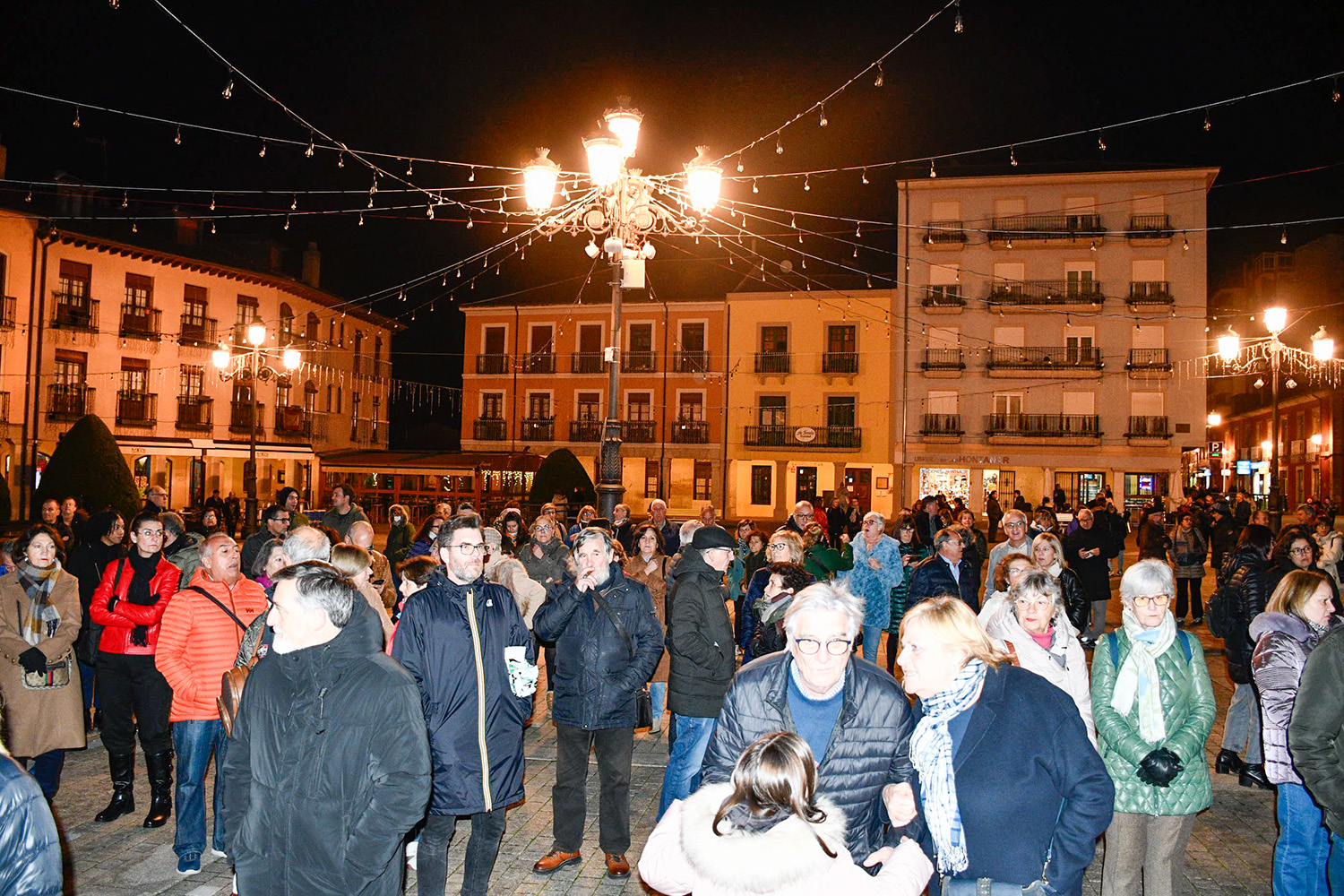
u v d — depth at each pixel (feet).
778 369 132.77
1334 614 15.20
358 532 23.48
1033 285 124.57
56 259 98.07
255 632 14.30
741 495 133.80
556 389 142.51
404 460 125.39
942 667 9.86
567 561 28.89
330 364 135.95
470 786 13.69
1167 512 115.03
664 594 27.02
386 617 17.93
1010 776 9.45
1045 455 123.34
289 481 125.59
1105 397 122.83
